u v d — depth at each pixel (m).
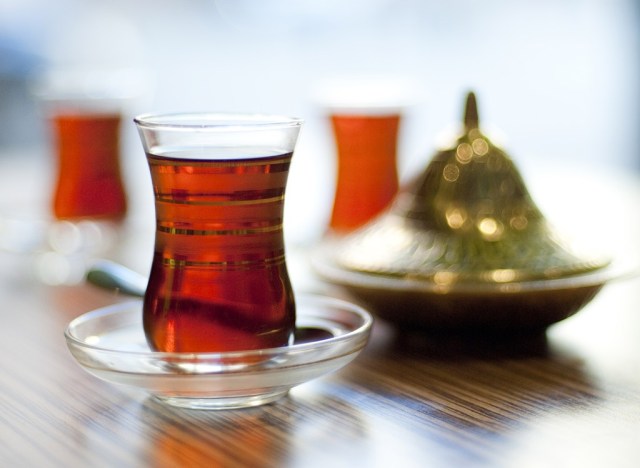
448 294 0.62
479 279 0.63
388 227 0.67
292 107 2.45
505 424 0.54
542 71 2.24
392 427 0.54
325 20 2.43
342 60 2.43
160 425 0.55
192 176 0.55
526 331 0.64
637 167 2.14
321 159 1.48
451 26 2.32
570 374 0.60
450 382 0.59
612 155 2.18
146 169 1.41
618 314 0.69
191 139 0.56
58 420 0.56
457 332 0.64
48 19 2.28
